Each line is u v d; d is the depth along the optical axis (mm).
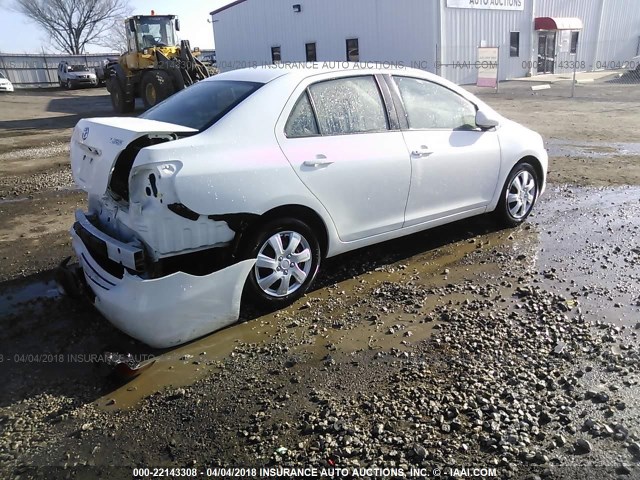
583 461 2492
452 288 4289
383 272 4637
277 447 2635
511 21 28594
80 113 20969
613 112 14852
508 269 4617
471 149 4902
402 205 4477
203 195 3309
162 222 3246
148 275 3361
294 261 3936
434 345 3473
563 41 32000
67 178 8734
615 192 6887
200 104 3908
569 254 4891
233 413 2896
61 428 2828
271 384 3133
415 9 25406
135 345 3586
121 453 2643
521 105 17297
